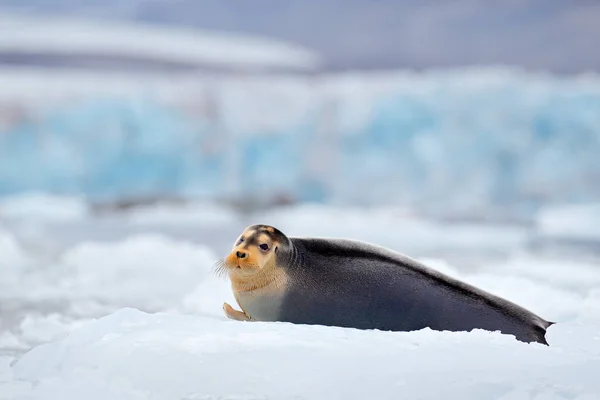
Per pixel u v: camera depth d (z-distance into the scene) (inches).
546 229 3250.5
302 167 4972.9
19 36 6998.0
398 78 5132.9
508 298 959.0
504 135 4446.4
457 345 607.8
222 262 768.3
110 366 572.4
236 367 552.4
